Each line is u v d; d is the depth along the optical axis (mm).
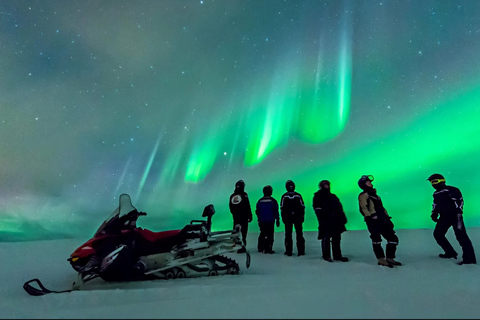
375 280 3930
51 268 5664
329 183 5879
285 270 4781
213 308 2629
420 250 6562
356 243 7762
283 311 2488
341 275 4293
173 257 4320
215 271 4406
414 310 2586
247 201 7062
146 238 4359
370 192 5312
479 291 3420
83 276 3969
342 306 2639
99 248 4199
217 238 4512
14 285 4355
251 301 2820
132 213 4352
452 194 5531
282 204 6457
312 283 3691
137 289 3480
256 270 4809
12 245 9414
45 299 3318
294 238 9164
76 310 2822
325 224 5652
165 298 3072
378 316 2379
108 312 2635
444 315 2463
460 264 5082
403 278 4074
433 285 3672
